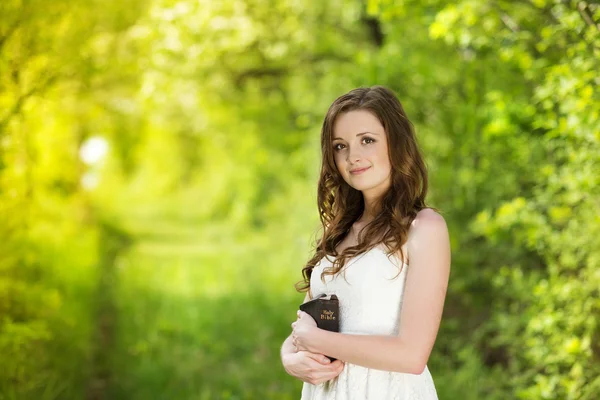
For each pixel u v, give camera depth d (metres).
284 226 14.91
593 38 3.69
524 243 5.68
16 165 6.50
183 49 7.88
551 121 4.15
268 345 7.49
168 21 7.18
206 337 7.52
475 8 4.51
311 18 10.84
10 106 5.46
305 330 2.34
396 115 2.43
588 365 4.36
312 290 2.58
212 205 21.86
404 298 2.27
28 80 5.73
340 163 2.46
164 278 11.43
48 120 7.80
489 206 6.18
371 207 2.53
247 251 14.55
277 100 14.39
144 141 21.86
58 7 5.51
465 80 6.76
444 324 6.27
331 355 2.29
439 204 6.71
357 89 2.49
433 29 4.70
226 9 8.20
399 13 5.52
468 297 6.24
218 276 11.61
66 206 13.73
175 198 28.92
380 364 2.21
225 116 14.80
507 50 4.43
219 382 6.21
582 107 3.77
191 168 28.52
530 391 4.43
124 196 30.50
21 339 5.17
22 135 5.95
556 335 4.49
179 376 6.29
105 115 10.42
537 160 5.21
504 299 5.93
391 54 7.23
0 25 5.08
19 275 6.54
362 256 2.39
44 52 5.46
